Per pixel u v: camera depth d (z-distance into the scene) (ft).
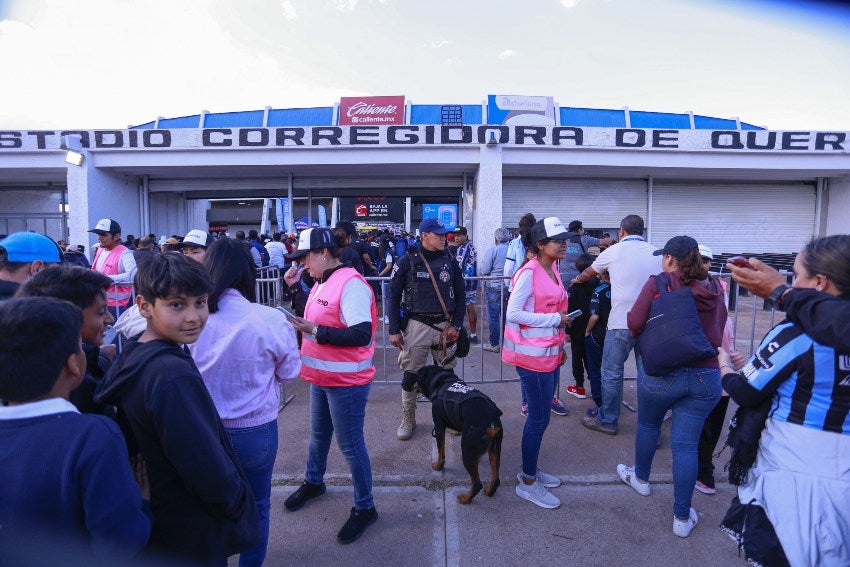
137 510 4.48
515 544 9.75
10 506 4.04
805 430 6.11
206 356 7.11
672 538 9.91
